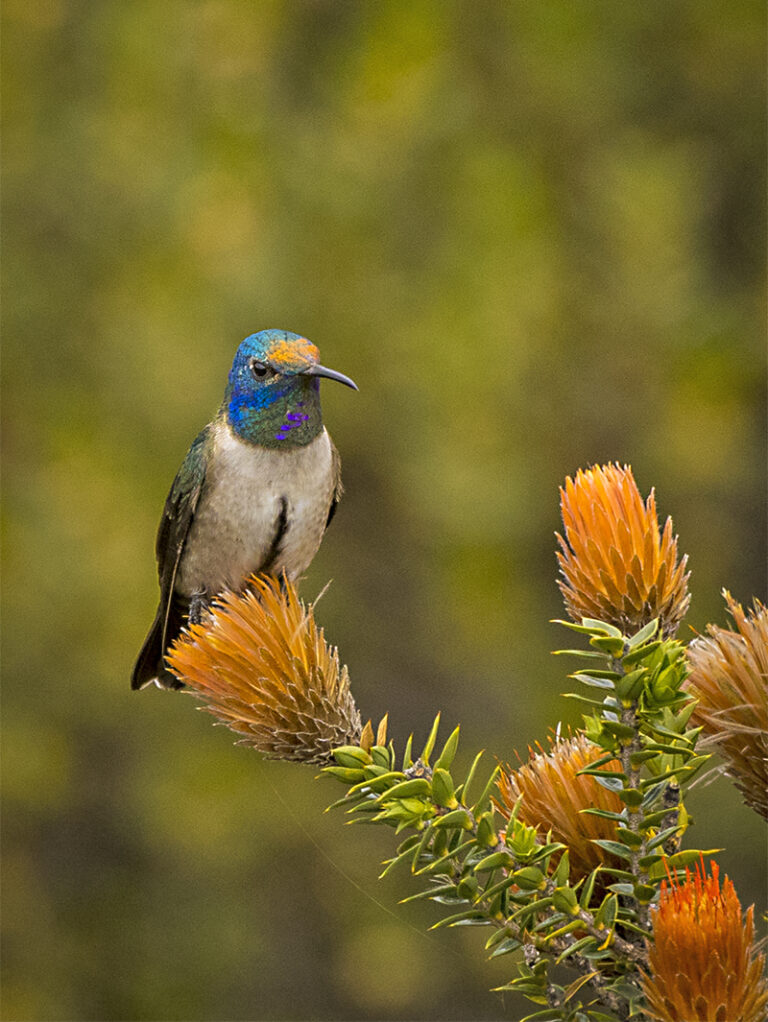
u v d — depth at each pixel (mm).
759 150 16859
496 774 2502
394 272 14477
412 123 14422
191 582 6281
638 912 2336
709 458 14648
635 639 2316
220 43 14492
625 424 14820
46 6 14867
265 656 2809
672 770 2314
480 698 15031
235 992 14695
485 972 13273
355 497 15055
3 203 14617
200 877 14977
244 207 14070
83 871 15109
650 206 14570
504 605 14242
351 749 2582
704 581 14953
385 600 15195
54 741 14180
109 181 14375
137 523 13656
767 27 16750
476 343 13906
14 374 14406
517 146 15586
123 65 14484
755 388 15812
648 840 2338
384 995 13500
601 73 15852
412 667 15148
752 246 16688
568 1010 2307
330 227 14352
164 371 13695
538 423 14562
